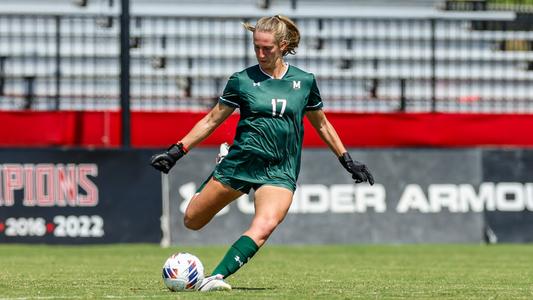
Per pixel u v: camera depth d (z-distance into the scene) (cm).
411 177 5422
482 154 5491
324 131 2330
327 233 5316
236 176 2194
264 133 2180
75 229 5106
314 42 7188
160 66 6950
